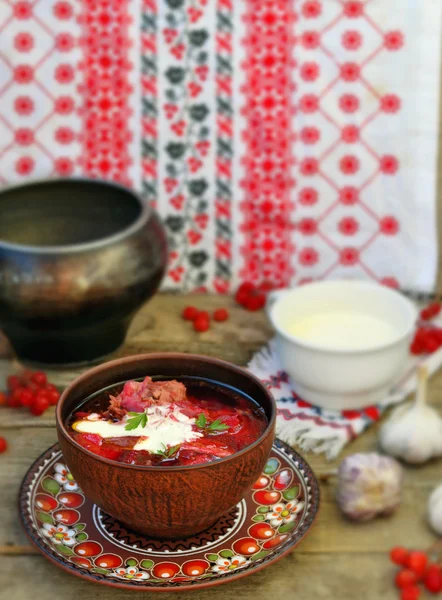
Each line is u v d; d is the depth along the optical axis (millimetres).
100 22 1146
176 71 1161
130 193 1101
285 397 1020
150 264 1028
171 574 768
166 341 1117
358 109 1170
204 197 1206
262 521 822
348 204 1203
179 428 798
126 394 821
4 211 1115
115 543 798
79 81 1166
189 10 1141
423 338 1101
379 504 854
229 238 1221
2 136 1187
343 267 1228
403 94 1161
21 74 1164
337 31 1145
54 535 799
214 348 1108
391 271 1223
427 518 870
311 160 1188
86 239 1144
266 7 1139
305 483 848
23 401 983
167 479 738
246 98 1170
